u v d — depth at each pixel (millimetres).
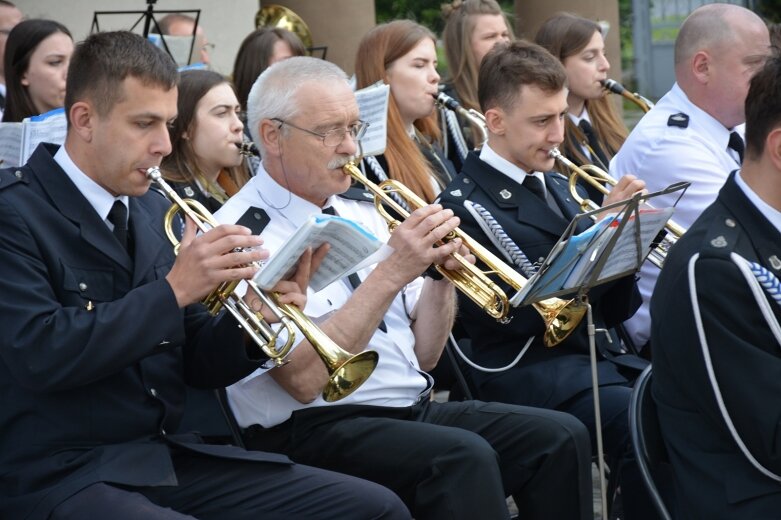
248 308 3674
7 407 3475
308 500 3604
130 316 3393
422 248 3945
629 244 4016
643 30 13750
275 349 3689
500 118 4840
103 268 3598
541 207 4816
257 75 6727
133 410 3590
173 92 3645
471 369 4895
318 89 4215
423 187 6000
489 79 4855
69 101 3611
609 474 5023
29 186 3582
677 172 5559
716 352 3299
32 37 6074
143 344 3396
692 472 3467
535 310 4641
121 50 3553
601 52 6867
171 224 3893
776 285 3293
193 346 3855
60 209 3578
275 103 4230
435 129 6734
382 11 17453
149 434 3631
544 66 4762
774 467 3268
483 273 4121
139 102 3559
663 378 3557
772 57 3412
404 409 4305
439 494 3934
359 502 3588
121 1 9453
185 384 3918
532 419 4238
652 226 4059
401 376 4344
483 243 4758
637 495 4352
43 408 3467
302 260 3672
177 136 5422
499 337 4793
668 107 5727
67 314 3404
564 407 4609
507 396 4727
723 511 3373
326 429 4121
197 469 3680
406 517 3652
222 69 9977
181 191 5320
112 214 3695
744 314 3297
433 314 4480
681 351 3389
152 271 3686
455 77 7051
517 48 4852
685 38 5605
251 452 3729
